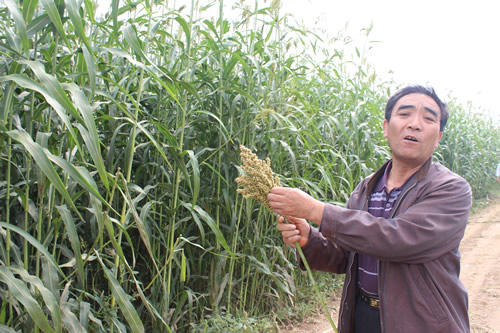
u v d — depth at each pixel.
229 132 3.23
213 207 3.37
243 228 3.36
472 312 4.01
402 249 1.36
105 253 2.66
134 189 2.33
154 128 3.04
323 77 4.42
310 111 4.05
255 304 3.73
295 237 1.71
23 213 2.26
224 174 3.32
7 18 2.11
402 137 1.54
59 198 2.17
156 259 2.74
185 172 2.45
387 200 1.65
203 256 3.42
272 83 3.37
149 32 2.46
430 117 1.52
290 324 3.64
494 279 4.96
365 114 5.26
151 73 1.95
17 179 2.26
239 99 3.15
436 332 1.35
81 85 2.18
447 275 1.40
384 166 1.75
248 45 3.53
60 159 1.51
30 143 1.46
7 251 1.87
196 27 2.98
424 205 1.45
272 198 1.51
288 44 3.63
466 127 10.59
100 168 1.49
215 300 3.15
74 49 2.75
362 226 1.40
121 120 2.83
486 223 8.43
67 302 2.05
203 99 3.17
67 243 2.65
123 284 2.71
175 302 3.19
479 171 11.43
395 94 1.64
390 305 1.43
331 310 4.00
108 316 2.30
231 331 2.98
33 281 1.62
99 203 1.80
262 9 3.27
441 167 1.58
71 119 2.27
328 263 1.84
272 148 3.26
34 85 1.43
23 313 1.96
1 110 1.69
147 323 3.05
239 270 3.62
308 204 1.48
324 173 3.49
